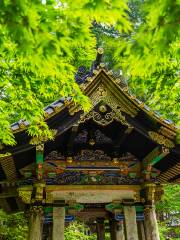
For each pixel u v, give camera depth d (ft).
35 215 31.50
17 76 24.64
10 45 21.98
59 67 20.57
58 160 33.37
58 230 31.30
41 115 28.04
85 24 16.21
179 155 32.73
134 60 17.57
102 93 31.12
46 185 32.45
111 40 17.71
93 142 33.55
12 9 14.96
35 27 15.49
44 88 26.05
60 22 15.90
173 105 30.12
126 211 33.53
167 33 15.35
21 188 32.17
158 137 31.76
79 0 14.78
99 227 42.04
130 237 32.53
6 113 26.35
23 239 44.83
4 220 46.01
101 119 31.22
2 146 28.09
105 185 33.53
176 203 61.16
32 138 29.04
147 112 31.32
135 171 34.73
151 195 33.65
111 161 34.27
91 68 33.65
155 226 32.86
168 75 26.78
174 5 14.35
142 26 15.71
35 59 16.89
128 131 31.65
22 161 32.07
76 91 26.08
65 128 30.07
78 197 33.14
